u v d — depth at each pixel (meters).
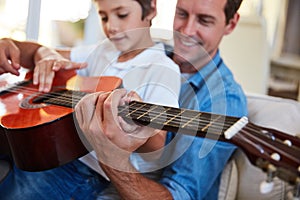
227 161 1.09
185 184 0.95
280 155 0.62
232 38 2.04
